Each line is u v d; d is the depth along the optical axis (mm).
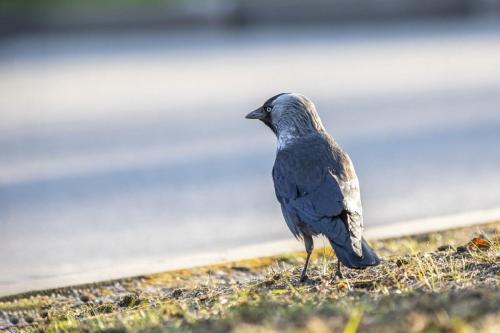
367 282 7879
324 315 6512
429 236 10688
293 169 8656
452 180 15508
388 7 50531
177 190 15906
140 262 10852
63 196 16016
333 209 8148
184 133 21406
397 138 19328
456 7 50125
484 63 30922
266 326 6344
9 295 9406
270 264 9930
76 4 55031
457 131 19859
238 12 51656
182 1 55969
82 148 20406
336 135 19906
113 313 7949
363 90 26438
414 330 5980
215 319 6836
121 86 30578
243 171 17156
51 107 27312
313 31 47875
